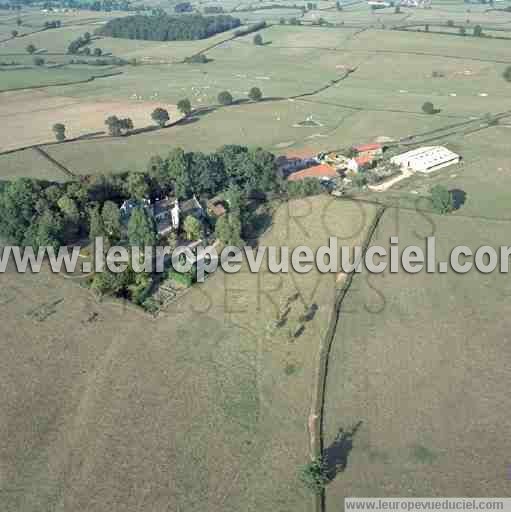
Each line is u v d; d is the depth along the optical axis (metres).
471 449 84.06
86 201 149.12
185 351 106.12
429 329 109.00
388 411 90.94
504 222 147.62
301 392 95.75
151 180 162.38
